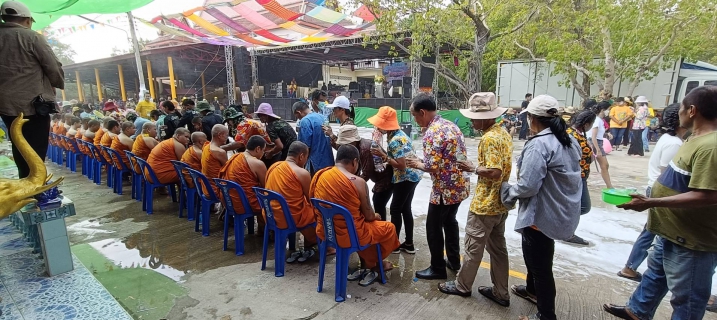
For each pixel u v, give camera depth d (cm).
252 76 2069
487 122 251
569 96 1336
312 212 325
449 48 1544
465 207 514
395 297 285
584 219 464
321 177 284
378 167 351
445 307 271
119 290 294
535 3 1257
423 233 420
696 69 1186
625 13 1124
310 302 278
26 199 213
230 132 564
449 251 321
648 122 1002
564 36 1216
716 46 1453
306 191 322
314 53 2027
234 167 359
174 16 1012
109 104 1020
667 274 208
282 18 1001
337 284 277
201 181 405
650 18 1117
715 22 1107
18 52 281
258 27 1139
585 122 326
